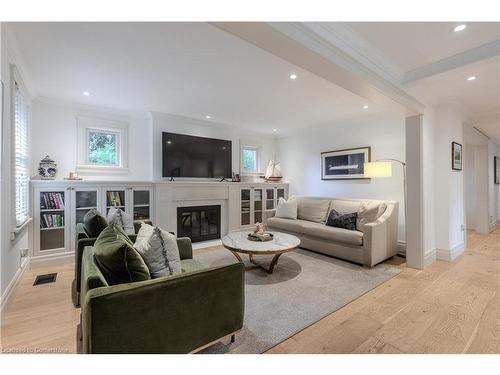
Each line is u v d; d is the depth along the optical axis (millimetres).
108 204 3568
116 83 2904
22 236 2719
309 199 4766
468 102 3467
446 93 3127
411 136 3186
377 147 4273
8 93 2092
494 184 6180
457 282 2727
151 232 1665
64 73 2633
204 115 4293
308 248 3928
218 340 1537
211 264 3350
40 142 3377
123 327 1205
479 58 2131
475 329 1868
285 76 2727
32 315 2049
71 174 3461
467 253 3830
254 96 3352
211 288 1493
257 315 2049
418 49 2162
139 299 1243
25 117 2895
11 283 2271
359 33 1924
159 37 1978
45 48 2141
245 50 2180
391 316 2051
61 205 3260
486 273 2990
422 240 3125
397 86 2564
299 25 1578
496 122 4336
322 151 5164
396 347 1674
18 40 2020
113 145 4012
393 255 3586
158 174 4211
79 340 1731
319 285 2637
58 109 3514
